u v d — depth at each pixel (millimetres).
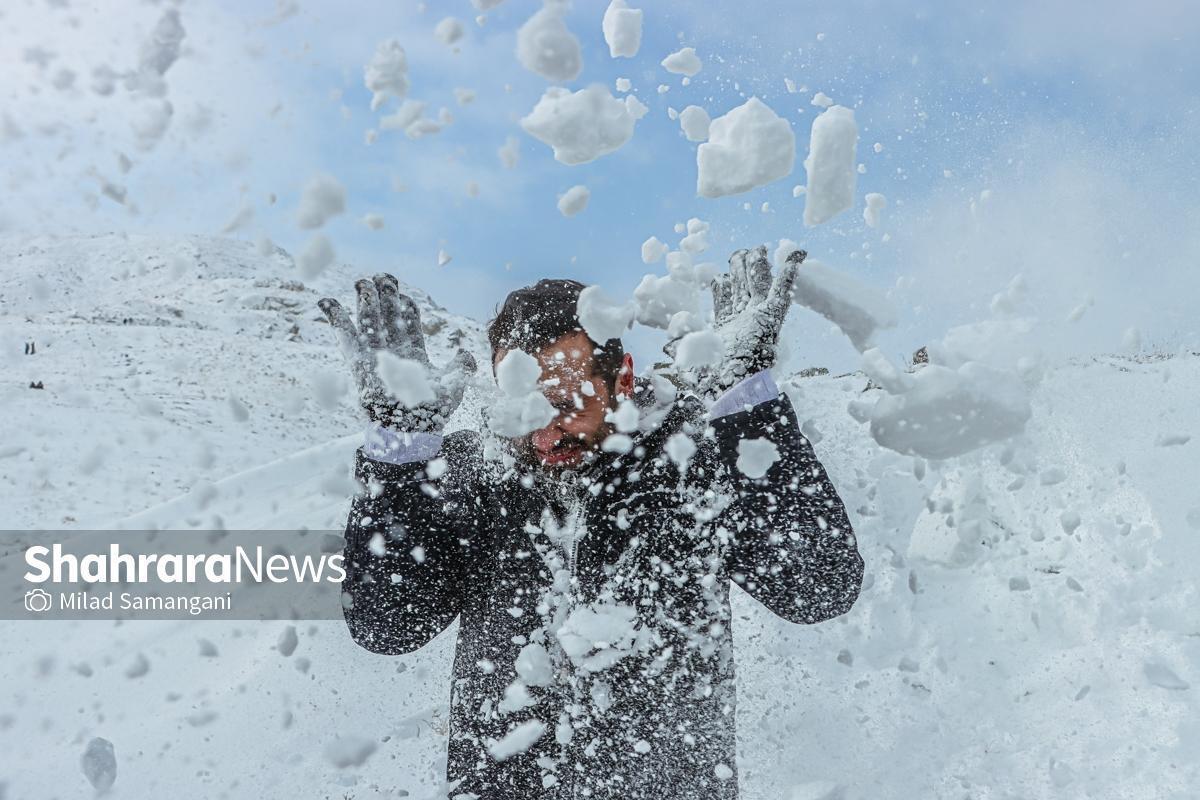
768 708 1913
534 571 1227
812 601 1242
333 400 1255
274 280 49562
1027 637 1986
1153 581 1968
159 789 2215
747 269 1381
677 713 1165
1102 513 2244
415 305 1371
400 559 1262
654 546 1174
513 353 1118
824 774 1694
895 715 1820
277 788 2084
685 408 1229
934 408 1423
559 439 1173
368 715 2355
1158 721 1616
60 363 27859
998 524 2355
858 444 2729
